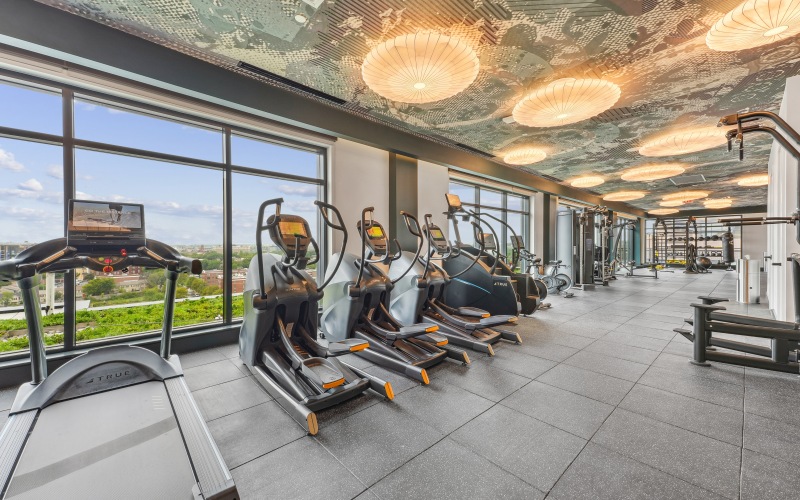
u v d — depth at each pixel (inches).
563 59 126.6
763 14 90.7
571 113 153.6
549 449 76.0
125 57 115.6
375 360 130.1
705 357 126.6
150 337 140.4
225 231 160.4
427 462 71.7
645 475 67.2
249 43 116.3
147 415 71.2
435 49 103.7
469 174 290.7
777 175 209.0
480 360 135.4
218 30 109.0
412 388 109.2
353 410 94.4
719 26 98.2
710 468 69.2
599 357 138.3
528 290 211.6
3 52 103.3
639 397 101.7
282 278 113.6
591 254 351.3
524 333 175.2
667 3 95.7
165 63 123.6
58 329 123.9
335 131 179.9
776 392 104.3
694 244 628.1
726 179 374.0
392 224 225.3
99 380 80.9
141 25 107.3
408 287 163.0
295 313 114.5
